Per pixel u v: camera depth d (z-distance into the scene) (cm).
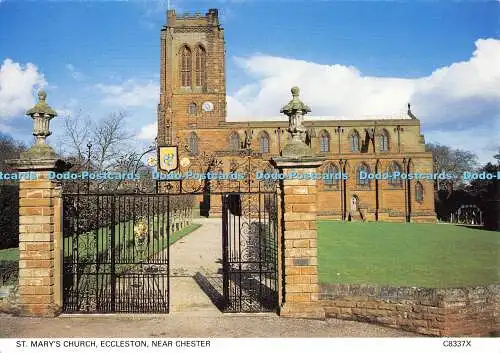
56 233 1198
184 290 1480
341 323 1125
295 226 1148
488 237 2919
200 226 4328
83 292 1318
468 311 1090
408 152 7688
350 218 7156
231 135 8175
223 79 7881
